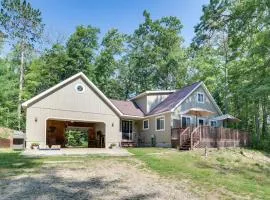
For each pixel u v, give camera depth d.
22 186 9.86
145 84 49.00
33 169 12.73
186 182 11.75
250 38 22.17
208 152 21.36
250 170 18.17
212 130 24.47
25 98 37.81
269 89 20.06
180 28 50.00
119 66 50.53
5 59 36.06
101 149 22.31
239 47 22.81
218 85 40.34
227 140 25.69
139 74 49.84
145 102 31.84
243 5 20.31
